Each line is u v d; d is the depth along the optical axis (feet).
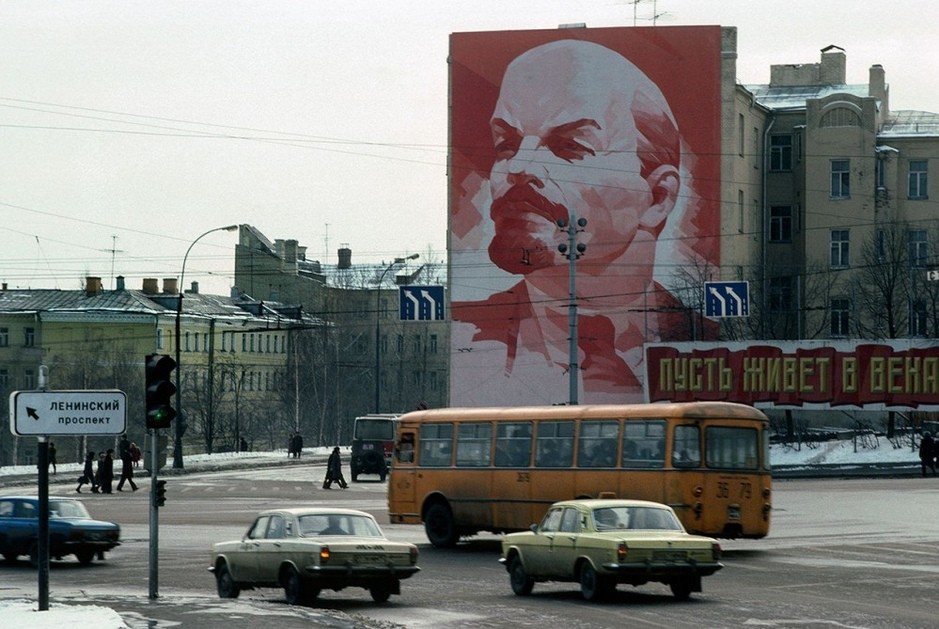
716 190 376.89
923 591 96.94
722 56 377.71
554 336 378.53
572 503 98.53
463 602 95.30
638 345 375.04
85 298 510.17
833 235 400.88
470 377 382.63
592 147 379.55
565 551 96.17
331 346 535.19
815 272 395.96
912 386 282.56
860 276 382.63
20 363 499.51
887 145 403.95
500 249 382.01
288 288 585.63
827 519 164.04
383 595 95.86
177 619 79.46
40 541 81.25
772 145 418.31
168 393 91.86
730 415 126.62
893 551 127.65
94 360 490.08
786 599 93.09
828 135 401.70
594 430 131.64
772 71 438.81
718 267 375.25
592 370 376.27
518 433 138.41
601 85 380.37
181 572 119.24
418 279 600.80
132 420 483.10
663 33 378.94
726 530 124.98
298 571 93.40
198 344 524.11
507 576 113.50
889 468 273.54
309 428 521.24
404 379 582.76
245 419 535.60
